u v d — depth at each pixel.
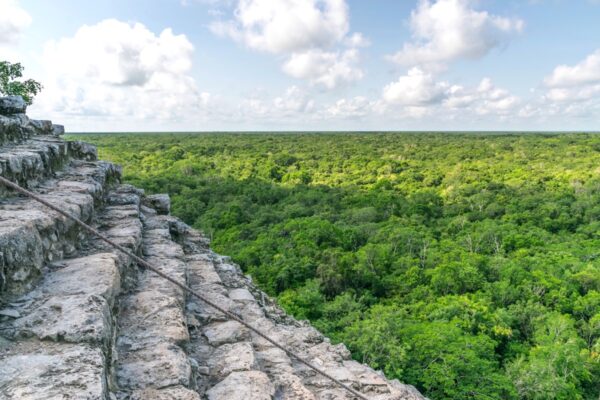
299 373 5.62
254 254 42.47
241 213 60.91
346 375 5.83
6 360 2.87
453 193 75.12
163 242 7.35
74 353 2.99
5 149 6.21
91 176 7.21
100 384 2.70
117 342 4.13
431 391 22.09
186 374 3.78
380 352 23.80
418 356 23.38
